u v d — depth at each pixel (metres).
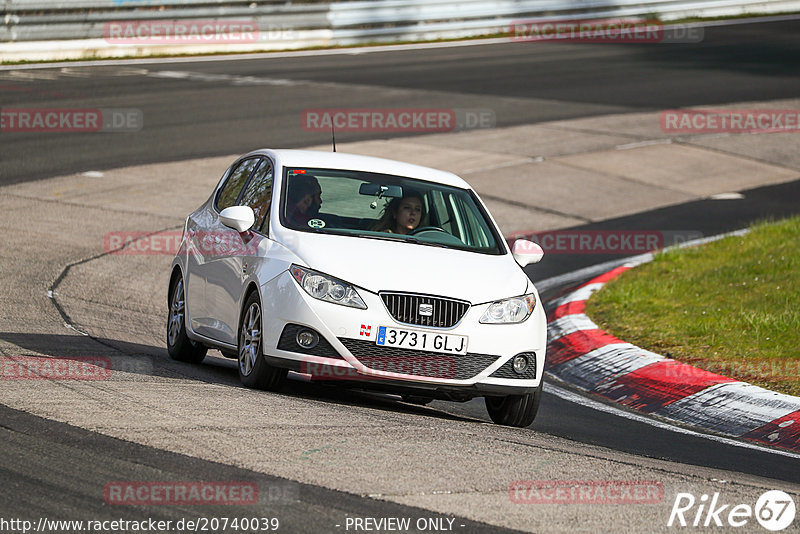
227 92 95.06
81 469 18.59
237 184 32.41
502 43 134.75
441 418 26.91
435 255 27.62
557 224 62.41
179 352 32.69
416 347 25.70
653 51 127.44
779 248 51.12
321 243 27.19
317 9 128.50
